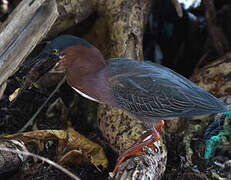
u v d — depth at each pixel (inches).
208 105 126.4
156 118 128.9
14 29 120.3
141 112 128.0
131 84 127.6
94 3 171.5
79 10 170.6
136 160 127.5
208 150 145.3
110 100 129.8
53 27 170.6
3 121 166.2
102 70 130.3
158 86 127.4
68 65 130.0
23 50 122.6
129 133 142.9
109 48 173.5
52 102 177.0
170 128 161.0
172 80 129.9
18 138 138.7
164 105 126.7
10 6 203.0
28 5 120.2
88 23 186.9
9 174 135.6
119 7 168.7
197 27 216.7
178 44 222.5
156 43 225.6
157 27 227.1
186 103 126.4
